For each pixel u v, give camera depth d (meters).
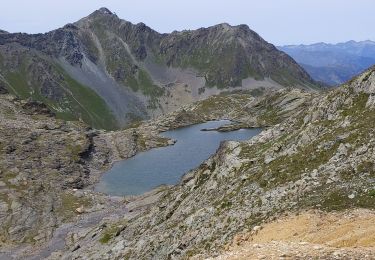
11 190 140.75
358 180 45.69
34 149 185.00
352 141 52.38
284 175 56.00
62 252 99.12
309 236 37.78
